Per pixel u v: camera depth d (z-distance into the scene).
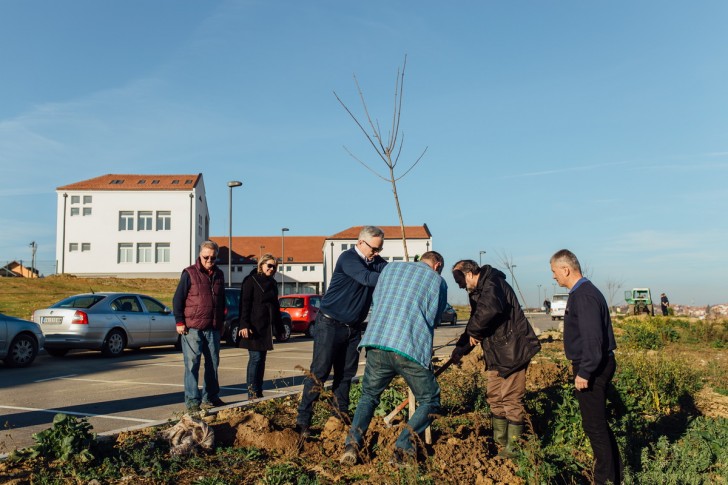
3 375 11.12
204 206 62.38
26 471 4.71
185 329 7.10
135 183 55.94
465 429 6.24
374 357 4.91
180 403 8.12
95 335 13.97
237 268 74.94
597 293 4.64
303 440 5.57
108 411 7.56
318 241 83.06
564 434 5.83
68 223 54.03
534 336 5.36
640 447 5.95
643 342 15.02
